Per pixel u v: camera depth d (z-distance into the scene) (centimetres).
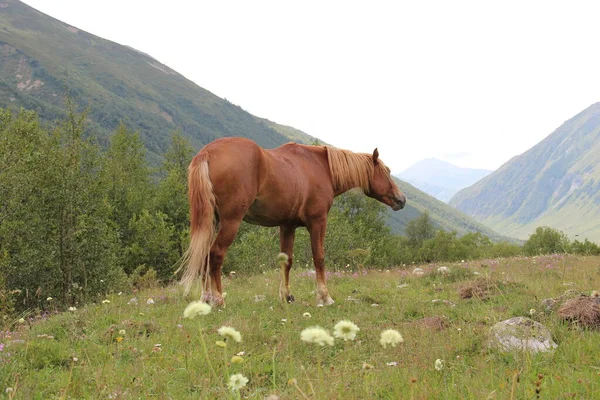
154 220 3122
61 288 1530
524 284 973
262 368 485
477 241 8288
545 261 1575
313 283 1130
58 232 1574
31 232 1549
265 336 601
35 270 1501
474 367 469
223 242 732
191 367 476
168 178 3822
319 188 838
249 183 730
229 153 725
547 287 932
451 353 520
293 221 841
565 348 512
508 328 555
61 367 488
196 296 862
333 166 877
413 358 502
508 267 1409
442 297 905
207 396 385
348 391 381
